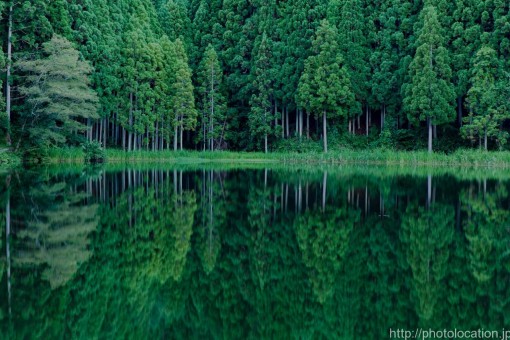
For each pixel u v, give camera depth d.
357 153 44.09
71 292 7.74
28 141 35.00
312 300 7.83
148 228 12.58
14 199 16.56
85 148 40.25
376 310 7.43
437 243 11.23
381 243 11.23
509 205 16.34
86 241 10.90
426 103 43.34
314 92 49.03
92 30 42.31
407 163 40.47
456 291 8.16
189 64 59.81
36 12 35.62
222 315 7.20
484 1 45.12
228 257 10.12
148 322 6.83
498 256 10.16
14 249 9.97
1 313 6.86
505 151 39.53
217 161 48.31
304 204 16.86
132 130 48.28
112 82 44.28
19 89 33.50
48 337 6.13
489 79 41.88
